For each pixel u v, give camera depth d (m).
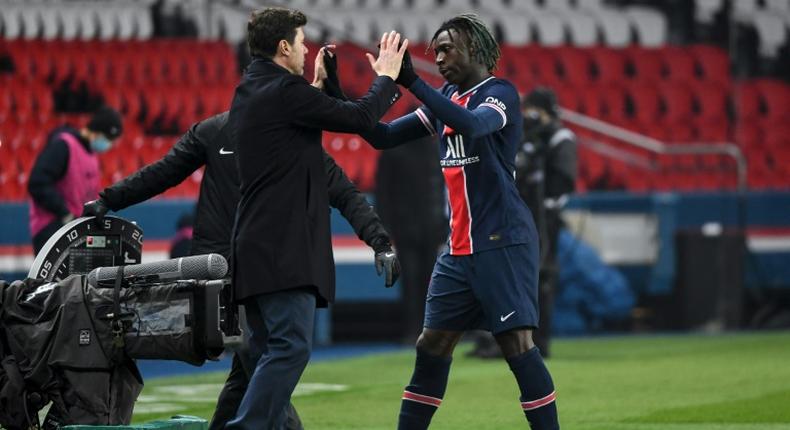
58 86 55.09
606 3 63.16
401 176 42.62
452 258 20.02
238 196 19.95
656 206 49.69
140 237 21.28
